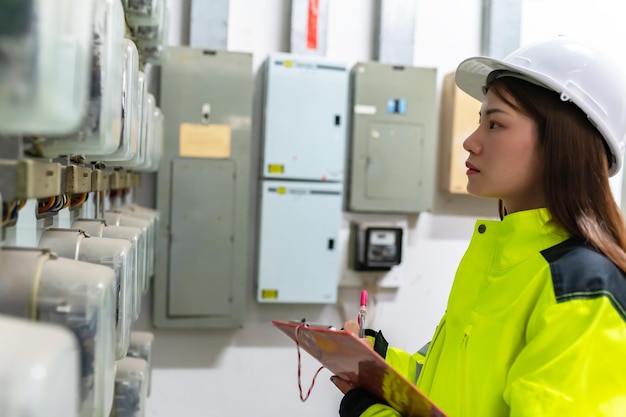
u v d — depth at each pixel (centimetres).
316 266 233
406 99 240
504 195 97
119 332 95
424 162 244
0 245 66
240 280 228
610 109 92
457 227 258
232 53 223
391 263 243
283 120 226
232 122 224
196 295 225
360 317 117
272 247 230
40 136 69
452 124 243
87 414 68
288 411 246
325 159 231
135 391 144
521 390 78
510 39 251
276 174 227
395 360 123
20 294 66
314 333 92
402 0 241
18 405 44
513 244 93
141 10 139
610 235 88
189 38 226
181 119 220
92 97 70
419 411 87
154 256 195
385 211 243
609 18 267
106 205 166
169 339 234
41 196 66
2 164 61
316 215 233
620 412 76
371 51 248
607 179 90
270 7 237
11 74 50
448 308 104
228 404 240
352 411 101
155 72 226
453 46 255
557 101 90
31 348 47
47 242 93
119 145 87
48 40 50
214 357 238
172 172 221
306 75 227
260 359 242
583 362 77
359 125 237
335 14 244
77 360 58
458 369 93
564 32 263
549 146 90
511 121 93
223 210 226
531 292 86
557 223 89
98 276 69
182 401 236
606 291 80
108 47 71
